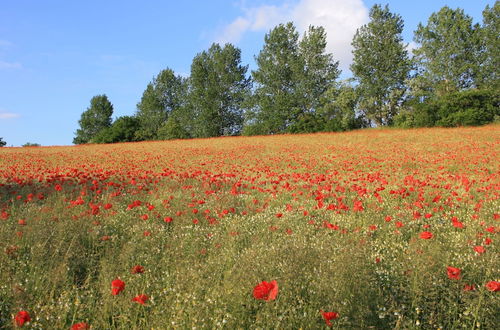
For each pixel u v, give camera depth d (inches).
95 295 172.9
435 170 613.3
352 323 135.3
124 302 150.2
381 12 2454.5
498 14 2349.9
